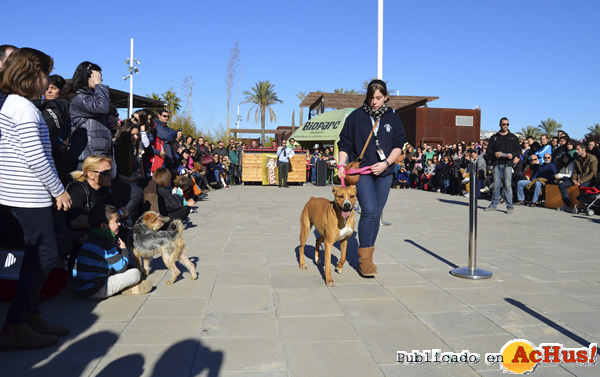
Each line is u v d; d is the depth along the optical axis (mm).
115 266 3895
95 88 4566
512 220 9094
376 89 4574
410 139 28500
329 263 4441
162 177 6262
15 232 3645
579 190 10078
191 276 4637
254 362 2732
